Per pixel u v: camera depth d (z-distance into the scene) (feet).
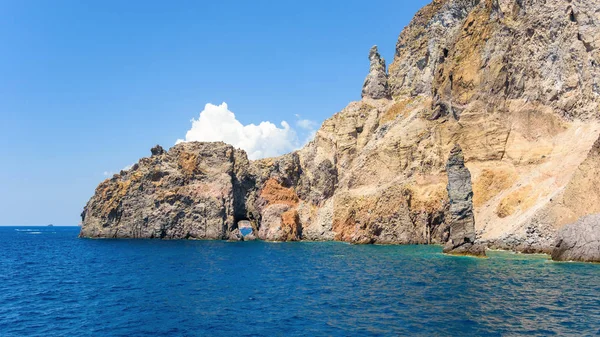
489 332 87.86
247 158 479.00
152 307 121.08
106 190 460.14
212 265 222.48
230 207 439.22
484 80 351.87
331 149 469.57
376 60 504.02
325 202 449.48
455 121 366.22
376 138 436.35
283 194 456.86
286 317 105.81
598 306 108.88
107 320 107.76
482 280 152.15
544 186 278.87
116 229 444.55
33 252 344.90
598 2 309.83
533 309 106.52
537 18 334.44
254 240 430.61
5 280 182.80
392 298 125.08
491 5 362.94
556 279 151.12
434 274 170.40
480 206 319.06
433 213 347.97
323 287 149.38
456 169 253.24
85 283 171.01
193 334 93.30
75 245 382.63
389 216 358.43
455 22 460.55
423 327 92.94
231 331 94.58
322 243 388.57
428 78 452.35
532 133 323.57
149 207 440.45
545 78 326.03
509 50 345.72
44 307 125.49
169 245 367.66
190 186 443.73
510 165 324.60
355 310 111.34
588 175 234.17
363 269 195.00
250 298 131.54
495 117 342.03
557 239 212.23
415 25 508.12
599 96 297.94
